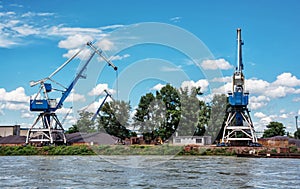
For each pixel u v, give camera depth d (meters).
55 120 93.12
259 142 89.62
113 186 30.09
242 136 96.44
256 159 62.91
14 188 29.48
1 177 35.81
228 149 75.19
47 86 92.56
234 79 89.00
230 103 87.62
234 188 29.28
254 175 37.16
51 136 90.69
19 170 42.53
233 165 48.72
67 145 86.69
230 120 88.12
